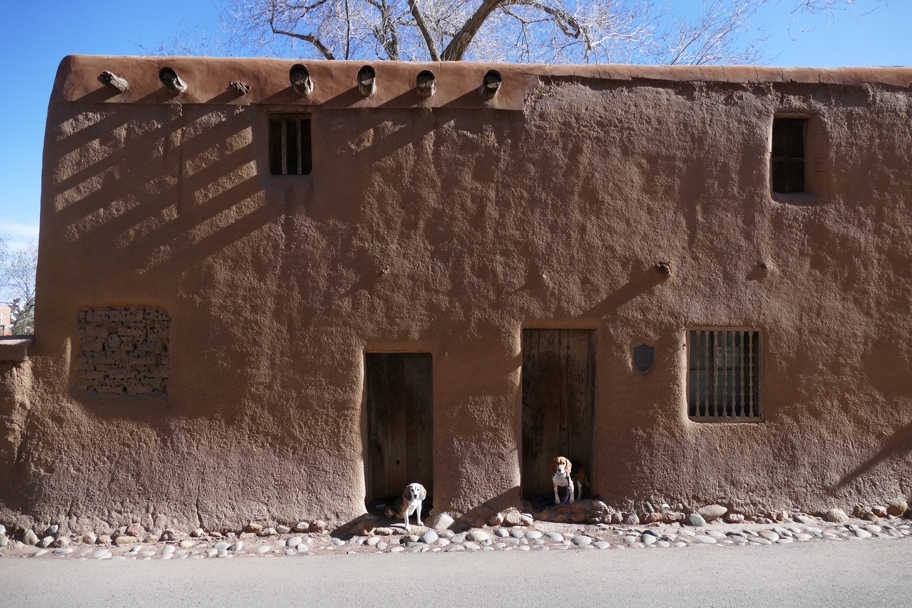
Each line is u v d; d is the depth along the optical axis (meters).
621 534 6.39
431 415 7.14
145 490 6.39
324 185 6.58
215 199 6.49
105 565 5.75
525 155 6.70
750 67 6.90
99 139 6.45
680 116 6.83
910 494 6.85
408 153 6.63
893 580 5.32
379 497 7.13
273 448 6.48
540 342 7.16
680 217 6.80
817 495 6.77
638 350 6.72
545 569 5.58
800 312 6.84
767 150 6.88
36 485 6.30
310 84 6.43
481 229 6.66
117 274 6.43
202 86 6.51
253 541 6.31
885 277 6.91
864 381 6.86
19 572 5.59
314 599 5.02
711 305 6.78
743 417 6.80
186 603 4.96
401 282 6.61
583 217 6.73
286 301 6.53
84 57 6.50
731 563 5.70
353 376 6.55
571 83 6.78
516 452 6.62
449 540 6.29
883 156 6.94
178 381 6.44
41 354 6.36
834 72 6.93
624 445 6.69
